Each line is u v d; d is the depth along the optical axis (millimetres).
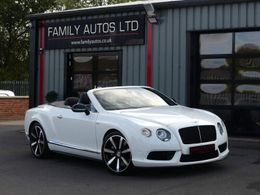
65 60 16281
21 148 12250
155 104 9523
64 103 10492
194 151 8031
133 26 14656
